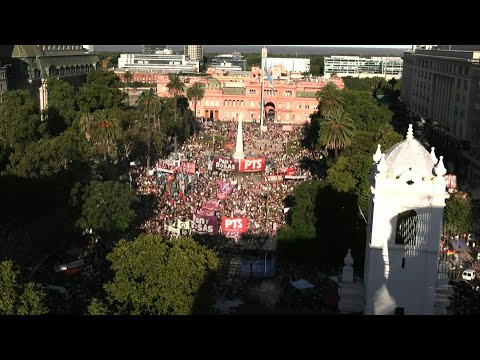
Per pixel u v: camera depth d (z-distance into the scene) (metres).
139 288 57.31
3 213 88.38
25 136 132.38
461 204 99.81
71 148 108.75
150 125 172.12
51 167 101.94
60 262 88.25
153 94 173.00
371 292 46.88
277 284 78.00
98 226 91.31
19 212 88.94
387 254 46.12
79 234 96.88
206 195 122.62
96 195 92.25
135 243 60.06
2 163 115.94
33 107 138.75
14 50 183.88
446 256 92.25
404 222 46.38
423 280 45.91
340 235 80.81
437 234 45.06
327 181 98.88
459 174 160.50
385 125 165.00
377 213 45.91
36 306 52.88
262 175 145.12
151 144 157.25
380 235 46.16
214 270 60.81
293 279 82.00
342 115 138.50
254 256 91.12
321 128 140.12
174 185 128.50
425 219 45.19
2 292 51.72
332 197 85.06
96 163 122.44
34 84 189.88
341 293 49.22
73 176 99.62
